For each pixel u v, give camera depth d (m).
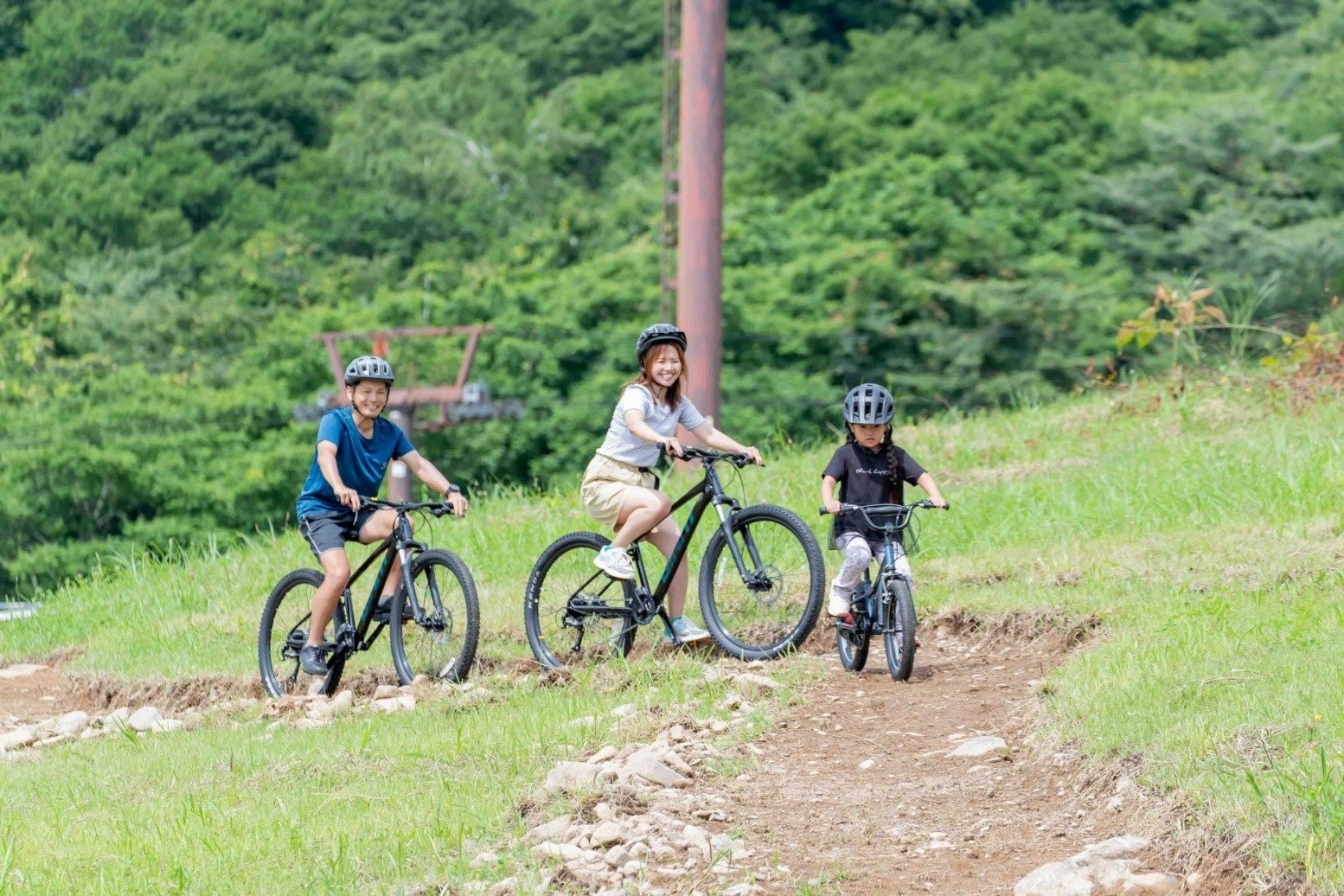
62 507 93.31
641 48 158.75
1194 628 20.25
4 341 105.25
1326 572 23.44
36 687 30.09
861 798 16.80
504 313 100.12
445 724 20.61
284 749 20.27
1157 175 103.44
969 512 32.25
